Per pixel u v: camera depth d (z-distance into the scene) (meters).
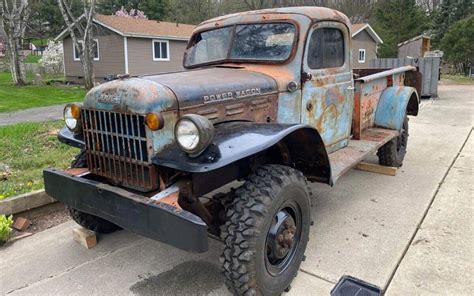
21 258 3.29
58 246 3.48
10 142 6.41
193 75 3.01
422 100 12.65
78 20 20.02
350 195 4.49
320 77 3.65
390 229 3.62
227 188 4.22
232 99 2.88
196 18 37.00
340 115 4.07
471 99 12.78
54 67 27.70
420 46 15.84
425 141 7.02
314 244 3.38
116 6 35.81
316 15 3.57
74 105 2.85
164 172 2.55
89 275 3.03
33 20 35.62
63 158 5.50
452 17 34.53
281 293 2.71
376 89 5.06
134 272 3.06
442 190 4.58
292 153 3.15
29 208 3.94
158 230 2.25
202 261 3.19
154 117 2.37
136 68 21.34
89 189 2.59
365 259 3.13
